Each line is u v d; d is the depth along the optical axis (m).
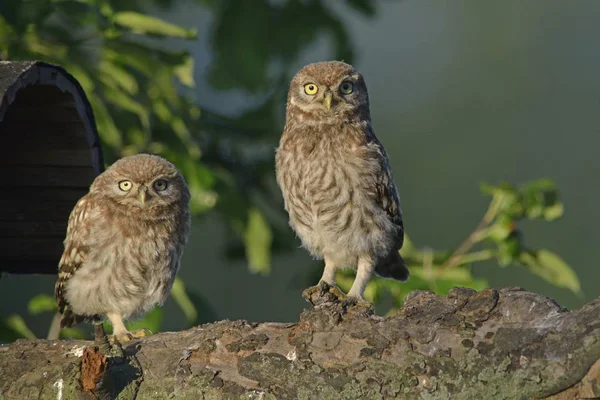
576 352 7.20
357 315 7.87
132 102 11.09
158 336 8.20
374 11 13.91
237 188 12.30
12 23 10.94
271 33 13.22
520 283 23.11
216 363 7.89
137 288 10.40
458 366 7.48
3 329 11.33
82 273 10.24
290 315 21.69
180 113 11.95
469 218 26.27
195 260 21.67
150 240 10.36
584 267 24.02
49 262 11.44
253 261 12.03
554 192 11.56
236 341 7.93
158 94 11.43
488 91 28.78
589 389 7.15
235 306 21.69
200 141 12.61
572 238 24.31
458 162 27.05
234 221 12.03
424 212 26.39
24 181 10.63
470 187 26.55
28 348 8.30
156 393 7.85
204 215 12.59
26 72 9.06
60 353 8.24
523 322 7.51
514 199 11.53
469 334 7.55
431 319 7.70
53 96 9.87
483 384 7.40
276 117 12.88
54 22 11.47
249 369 7.80
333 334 7.79
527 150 27.14
